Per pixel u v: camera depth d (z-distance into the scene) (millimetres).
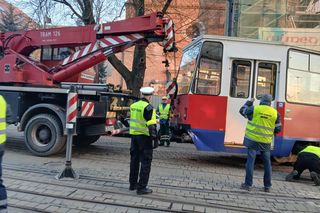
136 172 6719
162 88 27891
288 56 9641
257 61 9594
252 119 7410
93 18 18422
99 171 8125
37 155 9656
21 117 10039
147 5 19312
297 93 9758
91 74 11766
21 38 11047
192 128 9453
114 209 5695
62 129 9523
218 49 9562
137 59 18625
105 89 10109
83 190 6578
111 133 9930
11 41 11133
